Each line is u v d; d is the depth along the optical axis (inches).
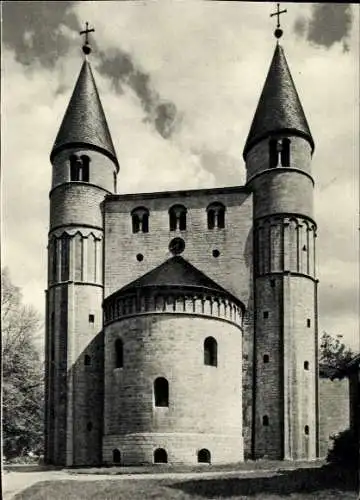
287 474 1407.5
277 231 2228.1
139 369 1900.8
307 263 2222.0
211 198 2333.9
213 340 1963.6
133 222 2353.6
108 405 1974.7
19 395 2319.1
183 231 2325.3
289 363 2106.3
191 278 2030.0
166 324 1910.7
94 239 2320.4
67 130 2379.4
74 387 2167.8
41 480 1444.4
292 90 2347.4
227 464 1775.3
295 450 2041.1
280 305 2171.5
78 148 2367.1
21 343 2289.6
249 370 2150.6
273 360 2134.6
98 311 2265.0
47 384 2234.3
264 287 2208.4
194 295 1946.4
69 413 2139.5
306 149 2308.1
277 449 2048.5
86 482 1369.3
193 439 1843.0
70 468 1882.4
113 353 1999.3
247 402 2121.1
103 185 2383.1
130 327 1950.1
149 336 1911.9
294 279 2187.5
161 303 1929.1
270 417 2085.4
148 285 1942.7
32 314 2299.5
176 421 1851.6
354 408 1494.8
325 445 2116.1
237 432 1985.7
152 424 1851.6
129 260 2325.3
